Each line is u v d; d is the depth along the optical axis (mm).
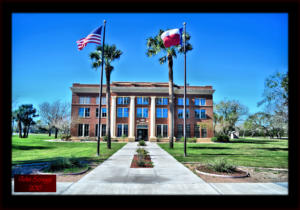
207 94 39406
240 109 42719
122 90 38375
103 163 11609
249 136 65250
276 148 22625
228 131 44625
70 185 6918
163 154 16312
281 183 7441
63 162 9328
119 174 8719
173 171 9398
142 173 8945
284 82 18156
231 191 6391
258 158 14039
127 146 24812
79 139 36656
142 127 37719
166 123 38094
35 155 15586
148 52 22969
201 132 38438
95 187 6723
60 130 43312
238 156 15109
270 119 21766
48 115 42969
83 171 9023
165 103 38594
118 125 37688
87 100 38188
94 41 15445
